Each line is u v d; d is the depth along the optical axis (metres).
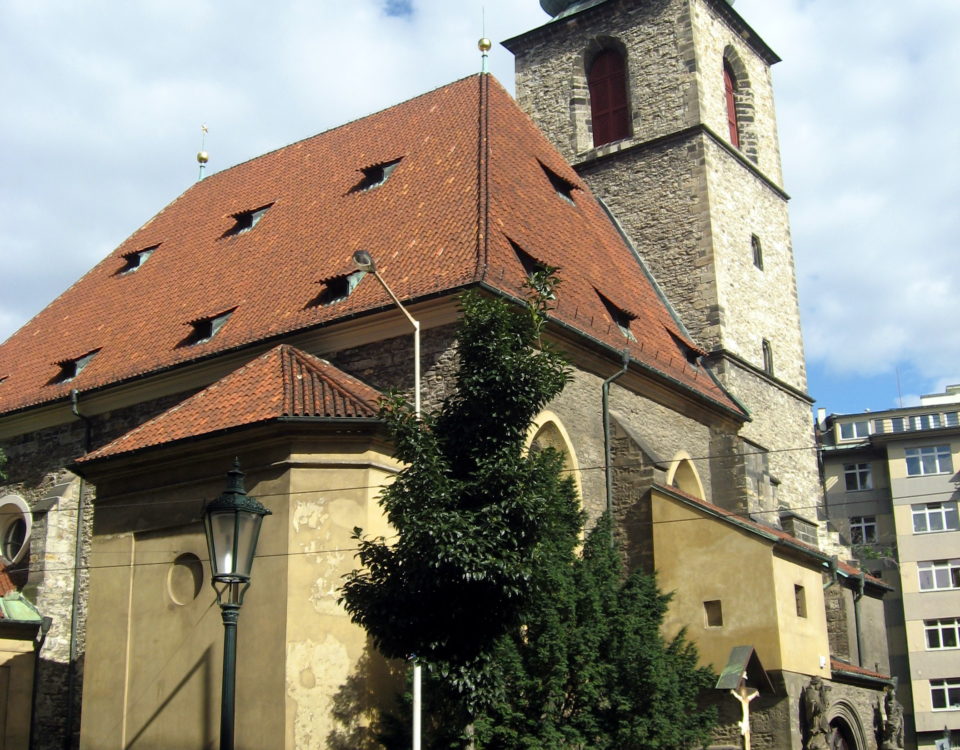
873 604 39.47
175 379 32.09
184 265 38.16
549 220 34.50
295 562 24.03
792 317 44.72
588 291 32.91
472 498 19.33
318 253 33.25
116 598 26.23
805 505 41.88
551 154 39.00
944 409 77.88
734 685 26.41
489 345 20.06
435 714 21.45
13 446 36.00
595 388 30.83
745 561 28.77
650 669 22.25
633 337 33.66
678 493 29.91
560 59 46.41
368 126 39.62
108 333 36.97
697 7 43.62
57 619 32.00
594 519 29.84
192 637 24.80
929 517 70.88
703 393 35.16
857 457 74.19
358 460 24.89
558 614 21.95
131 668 25.52
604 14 45.50
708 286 39.94
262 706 23.23
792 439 42.25
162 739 24.48
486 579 18.53
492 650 19.27
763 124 47.12
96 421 34.16
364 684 23.62
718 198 41.59
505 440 19.83
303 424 24.72
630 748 22.23
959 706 67.00
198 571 25.30
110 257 42.72
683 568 29.42
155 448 26.12
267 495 24.73
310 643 23.56
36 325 41.41
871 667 37.84
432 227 31.05
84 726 25.73
